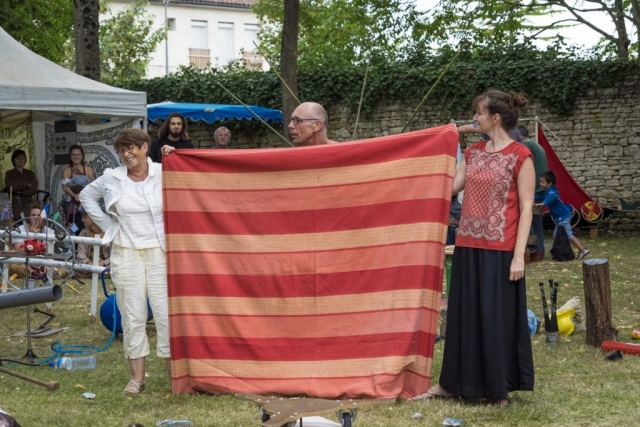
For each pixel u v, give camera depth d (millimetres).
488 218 5312
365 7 19781
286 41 15266
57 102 11219
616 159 18203
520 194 5281
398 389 5531
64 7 19625
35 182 13461
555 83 18281
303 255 5695
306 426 4418
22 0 19219
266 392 5660
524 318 5297
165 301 5887
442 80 18969
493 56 19172
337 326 5637
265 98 20297
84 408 5566
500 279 5285
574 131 18391
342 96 19766
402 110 19453
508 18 19812
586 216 16906
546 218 18922
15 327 8664
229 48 47188
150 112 17406
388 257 5566
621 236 17219
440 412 5227
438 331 7465
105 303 7863
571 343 7227
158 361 7020
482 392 5367
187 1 45812
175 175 5859
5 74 11156
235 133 20609
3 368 5984
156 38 38625
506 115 5387
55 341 7953
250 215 5781
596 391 5707
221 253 5824
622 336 7562
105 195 5914
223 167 5828
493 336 5258
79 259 11641
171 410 5480
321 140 6000
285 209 5730
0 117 14555
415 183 5523
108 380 6352
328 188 5664
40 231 9578
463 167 5574
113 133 13445
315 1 20797
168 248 5855
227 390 5738
